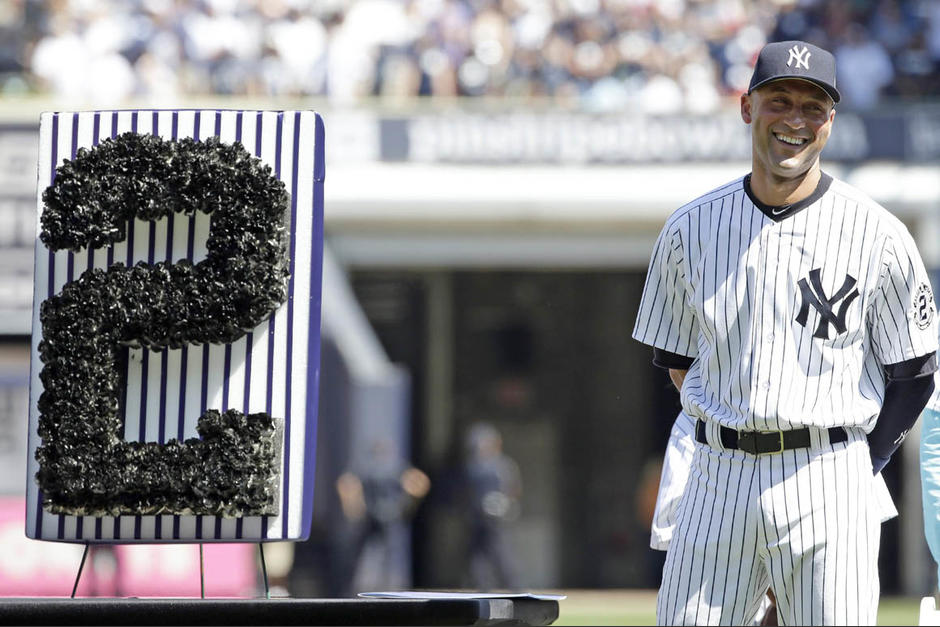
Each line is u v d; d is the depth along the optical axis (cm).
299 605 1186
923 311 1205
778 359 1182
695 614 1208
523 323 6106
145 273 1322
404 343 6066
